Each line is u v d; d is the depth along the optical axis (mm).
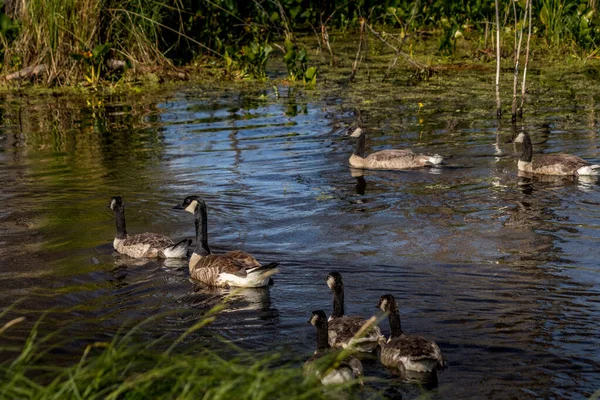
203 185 18000
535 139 20672
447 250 13727
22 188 17984
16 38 28906
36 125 23875
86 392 7434
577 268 12719
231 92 27625
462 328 10672
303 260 13531
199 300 12055
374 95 26328
